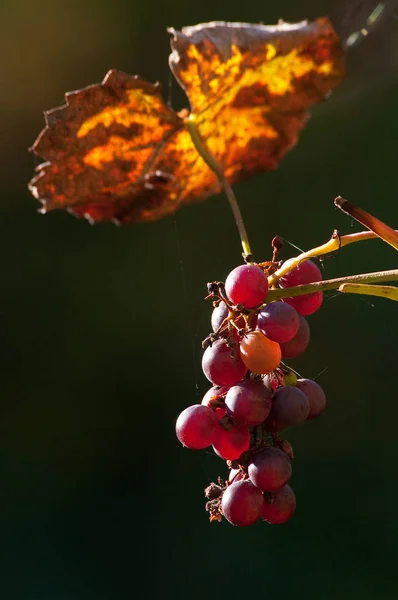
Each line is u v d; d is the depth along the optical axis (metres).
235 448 0.95
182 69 1.03
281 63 1.04
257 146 1.07
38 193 1.04
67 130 1.02
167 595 2.14
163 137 1.04
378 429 2.22
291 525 2.12
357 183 2.41
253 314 0.94
